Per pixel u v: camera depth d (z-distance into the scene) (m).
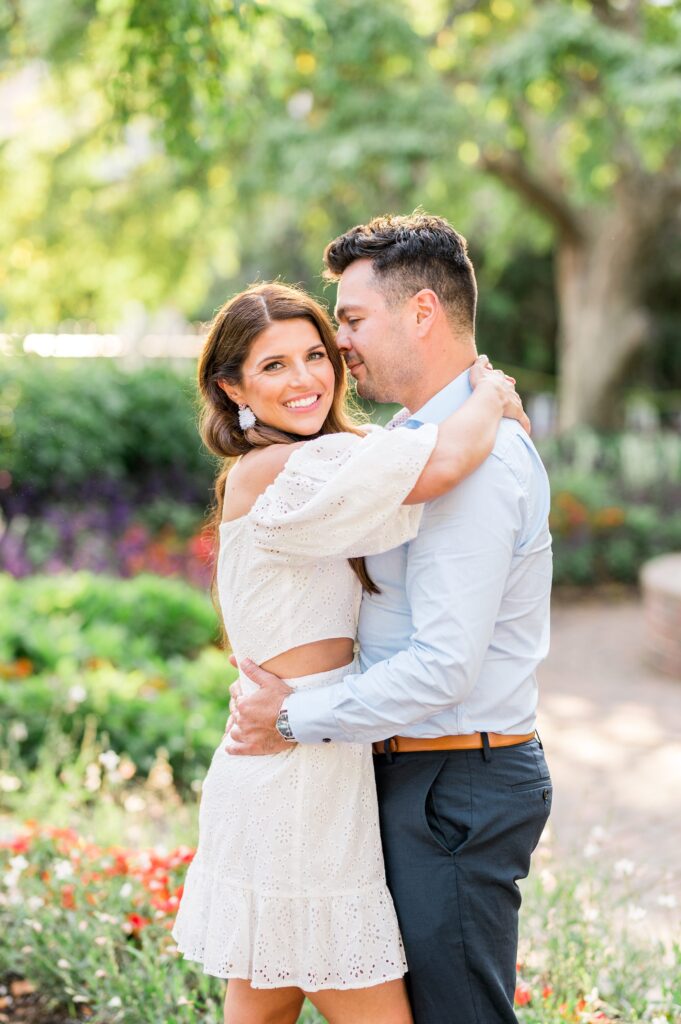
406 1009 1.93
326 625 1.92
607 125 10.85
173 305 16.72
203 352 2.03
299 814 1.88
